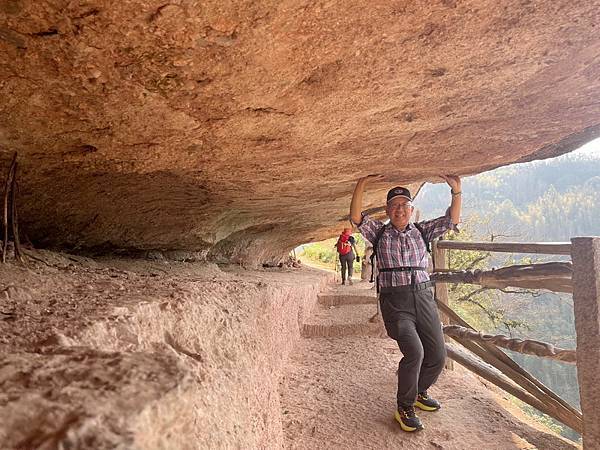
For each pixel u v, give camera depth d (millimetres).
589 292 2211
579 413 2959
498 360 3521
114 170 2686
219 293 2432
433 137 2672
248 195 4172
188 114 1998
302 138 2455
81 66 1538
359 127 2377
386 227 3188
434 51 1690
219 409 1351
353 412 3330
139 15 1315
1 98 1699
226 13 1355
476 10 1482
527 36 1647
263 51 1564
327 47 1595
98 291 1929
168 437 828
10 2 1229
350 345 5391
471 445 2957
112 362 945
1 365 896
